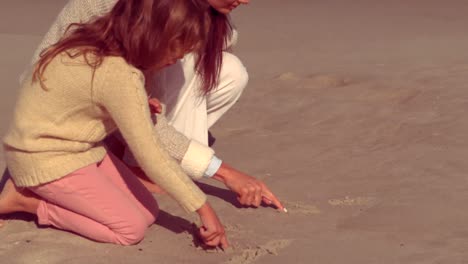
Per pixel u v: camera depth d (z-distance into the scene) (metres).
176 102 5.05
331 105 7.00
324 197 4.82
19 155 4.17
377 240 4.17
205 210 4.04
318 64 9.27
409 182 4.95
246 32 12.58
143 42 3.88
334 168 5.33
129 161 5.02
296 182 5.11
